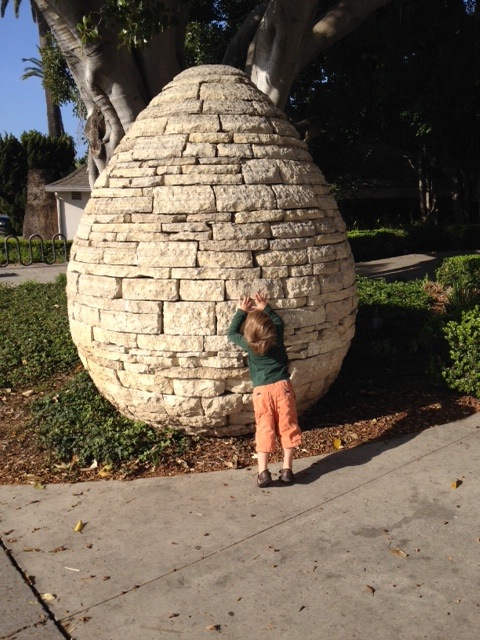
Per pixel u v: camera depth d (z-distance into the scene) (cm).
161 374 520
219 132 526
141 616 335
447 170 2484
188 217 505
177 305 503
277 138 546
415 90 1848
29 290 1370
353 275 587
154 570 376
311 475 496
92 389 662
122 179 533
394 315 948
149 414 549
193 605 343
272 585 358
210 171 513
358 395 671
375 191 2831
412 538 402
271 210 516
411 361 773
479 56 1631
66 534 420
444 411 623
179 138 524
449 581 356
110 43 891
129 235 517
